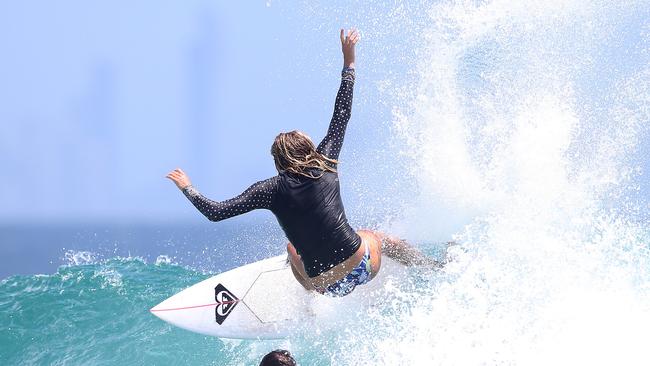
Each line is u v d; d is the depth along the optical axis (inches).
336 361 706.8
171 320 860.6
